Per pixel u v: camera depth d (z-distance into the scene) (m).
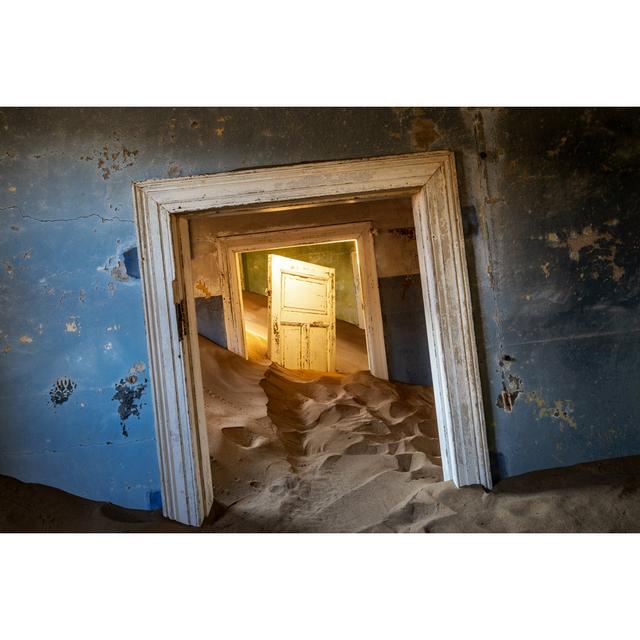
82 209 2.56
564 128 2.62
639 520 2.30
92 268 2.57
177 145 2.55
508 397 2.65
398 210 5.22
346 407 4.47
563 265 2.63
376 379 5.14
